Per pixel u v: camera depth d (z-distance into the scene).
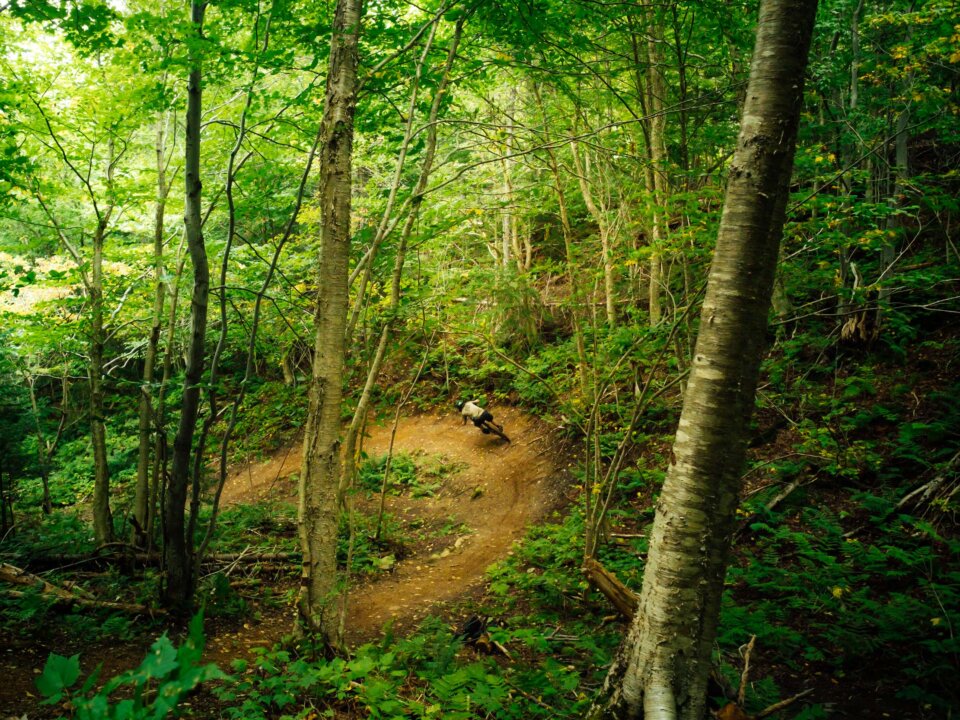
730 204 2.96
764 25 2.91
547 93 8.48
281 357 9.16
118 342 12.34
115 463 13.81
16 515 10.14
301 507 4.71
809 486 7.00
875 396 7.74
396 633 5.85
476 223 10.23
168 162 8.46
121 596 6.18
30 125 7.46
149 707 1.19
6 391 8.79
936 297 8.32
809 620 5.14
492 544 8.57
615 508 8.03
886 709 4.01
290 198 7.84
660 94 7.82
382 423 5.66
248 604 6.59
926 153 10.61
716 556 2.95
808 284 8.30
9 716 3.52
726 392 2.92
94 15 5.37
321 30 5.68
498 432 12.32
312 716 3.71
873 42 8.70
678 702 2.92
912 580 5.29
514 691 4.03
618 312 11.24
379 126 6.68
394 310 5.13
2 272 7.75
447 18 5.60
